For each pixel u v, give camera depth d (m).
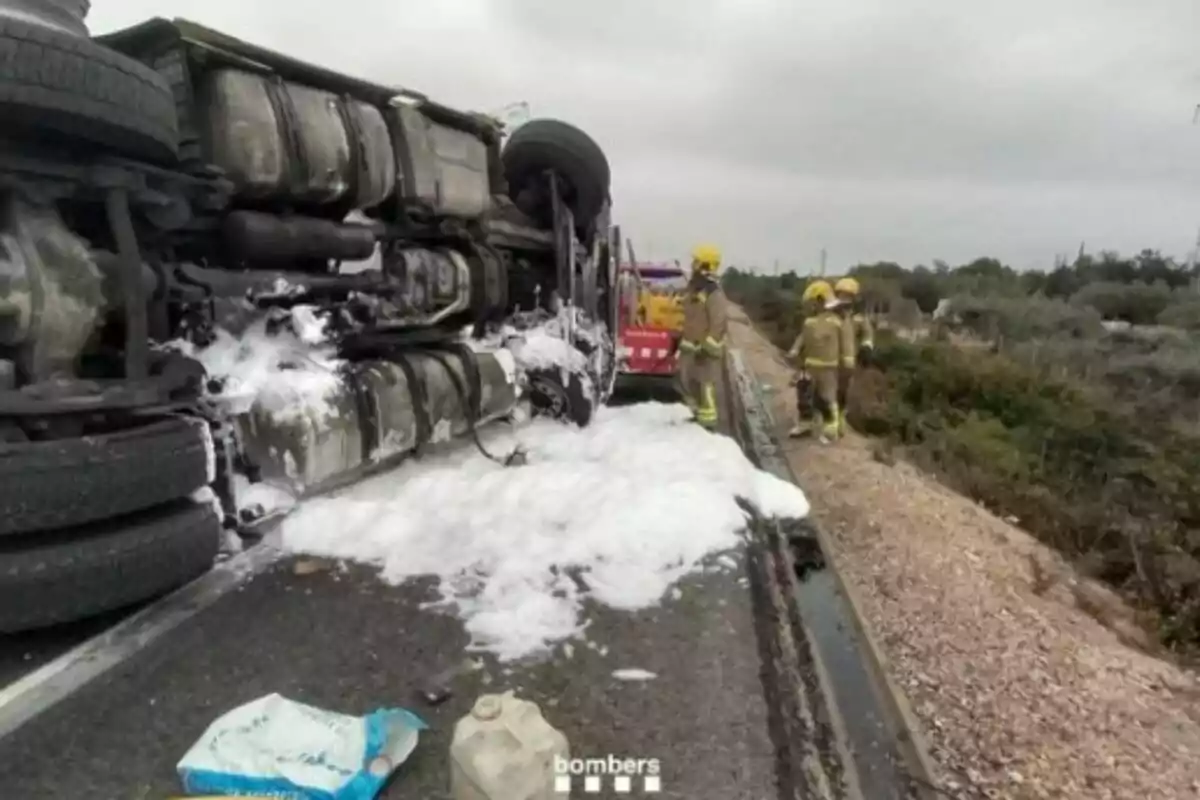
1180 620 7.70
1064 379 19.92
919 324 40.47
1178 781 4.64
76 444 3.09
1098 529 10.14
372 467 5.77
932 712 4.98
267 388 4.55
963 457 12.67
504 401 7.38
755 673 3.12
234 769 2.31
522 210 8.94
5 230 3.34
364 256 5.70
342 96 5.58
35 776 2.41
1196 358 25.91
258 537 4.40
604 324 10.47
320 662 3.13
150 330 4.11
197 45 4.36
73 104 3.09
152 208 4.02
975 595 6.80
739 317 46.50
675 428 8.48
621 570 4.18
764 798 2.33
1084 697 5.51
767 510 5.59
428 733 2.65
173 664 3.10
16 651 3.23
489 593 3.84
